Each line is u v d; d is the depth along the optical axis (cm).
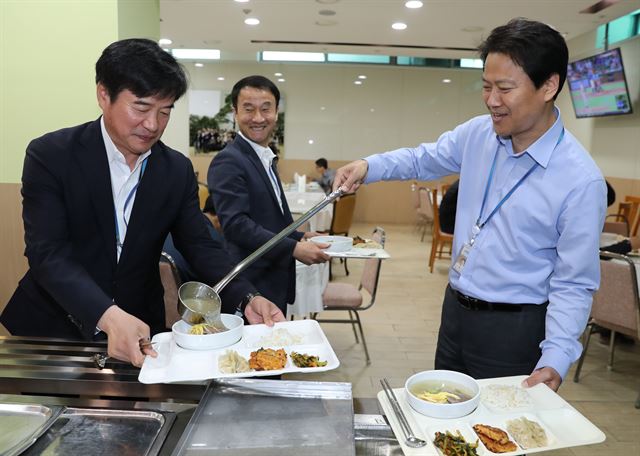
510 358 119
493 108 103
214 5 501
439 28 569
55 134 110
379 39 633
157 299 130
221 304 120
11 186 203
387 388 89
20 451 68
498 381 95
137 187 114
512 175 115
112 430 75
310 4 489
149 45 92
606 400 256
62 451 70
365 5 487
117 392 87
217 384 86
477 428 80
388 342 331
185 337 98
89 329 98
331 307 284
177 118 506
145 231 117
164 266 199
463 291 124
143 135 97
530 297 116
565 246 107
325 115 879
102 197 110
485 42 103
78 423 76
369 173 144
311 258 162
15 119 200
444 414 83
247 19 553
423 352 316
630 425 233
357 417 83
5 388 89
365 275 299
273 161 187
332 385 86
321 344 103
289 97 874
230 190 167
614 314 258
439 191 802
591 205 104
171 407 81
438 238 523
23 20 195
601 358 309
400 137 886
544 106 103
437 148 143
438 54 725
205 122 873
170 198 119
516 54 96
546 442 79
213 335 99
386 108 879
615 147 604
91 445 72
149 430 75
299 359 95
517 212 112
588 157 109
